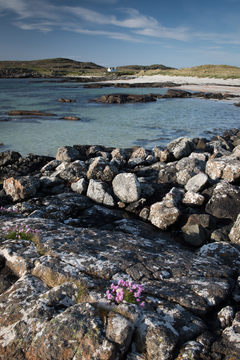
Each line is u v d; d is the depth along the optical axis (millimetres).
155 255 7168
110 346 4215
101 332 4434
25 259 6559
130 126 32969
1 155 18781
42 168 17547
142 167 17734
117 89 87500
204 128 32188
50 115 39562
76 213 11750
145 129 31375
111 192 13312
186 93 67188
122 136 27938
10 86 98750
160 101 59469
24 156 20938
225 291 5805
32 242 7387
